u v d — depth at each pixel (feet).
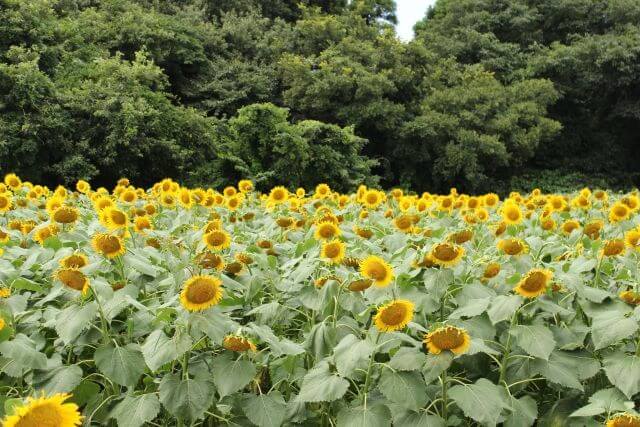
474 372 7.53
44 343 7.22
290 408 7.10
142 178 54.65
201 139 55.67
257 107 57.31
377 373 7.08
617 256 9.43
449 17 100.63
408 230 11.65
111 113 50.60
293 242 12.82
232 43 81.87
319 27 81.97
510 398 6.82
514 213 13.33
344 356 6.43
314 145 59.52
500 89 78.59
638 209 16.81
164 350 6.17
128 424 6.06
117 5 76.18
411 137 71.56
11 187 20.25
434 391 7.17
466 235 9.03
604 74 84.17
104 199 12.85
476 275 9.08
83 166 49.29
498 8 99.66
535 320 7.79
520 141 74.08
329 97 73.92
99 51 64.95
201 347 7.33
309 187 59.62
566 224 13.89
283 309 8.75
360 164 62.75
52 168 49.06
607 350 7.54
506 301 7.13
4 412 6.52
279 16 95.76
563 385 6.90
